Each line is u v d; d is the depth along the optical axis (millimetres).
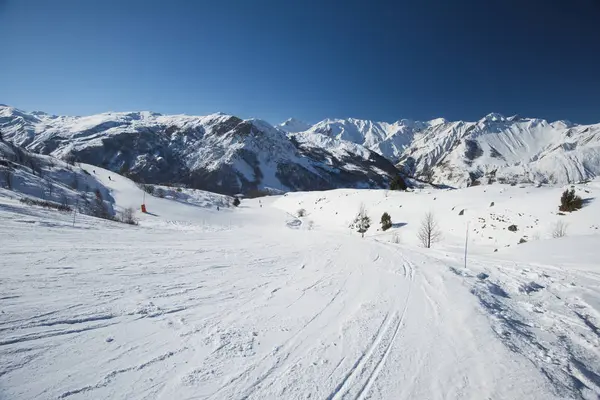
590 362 4984
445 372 4293
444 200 39781
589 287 9422
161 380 3693
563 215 24875
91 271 7641
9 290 5750
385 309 6543
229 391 3611
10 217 14867
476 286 8617
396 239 30125
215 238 17891
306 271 9812
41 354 3926
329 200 66438
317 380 3957
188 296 6582
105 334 4609
